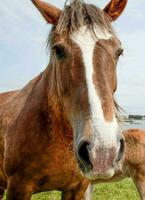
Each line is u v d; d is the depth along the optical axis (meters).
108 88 1.20
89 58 1.24
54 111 1.52
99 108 1.16
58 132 1.51
